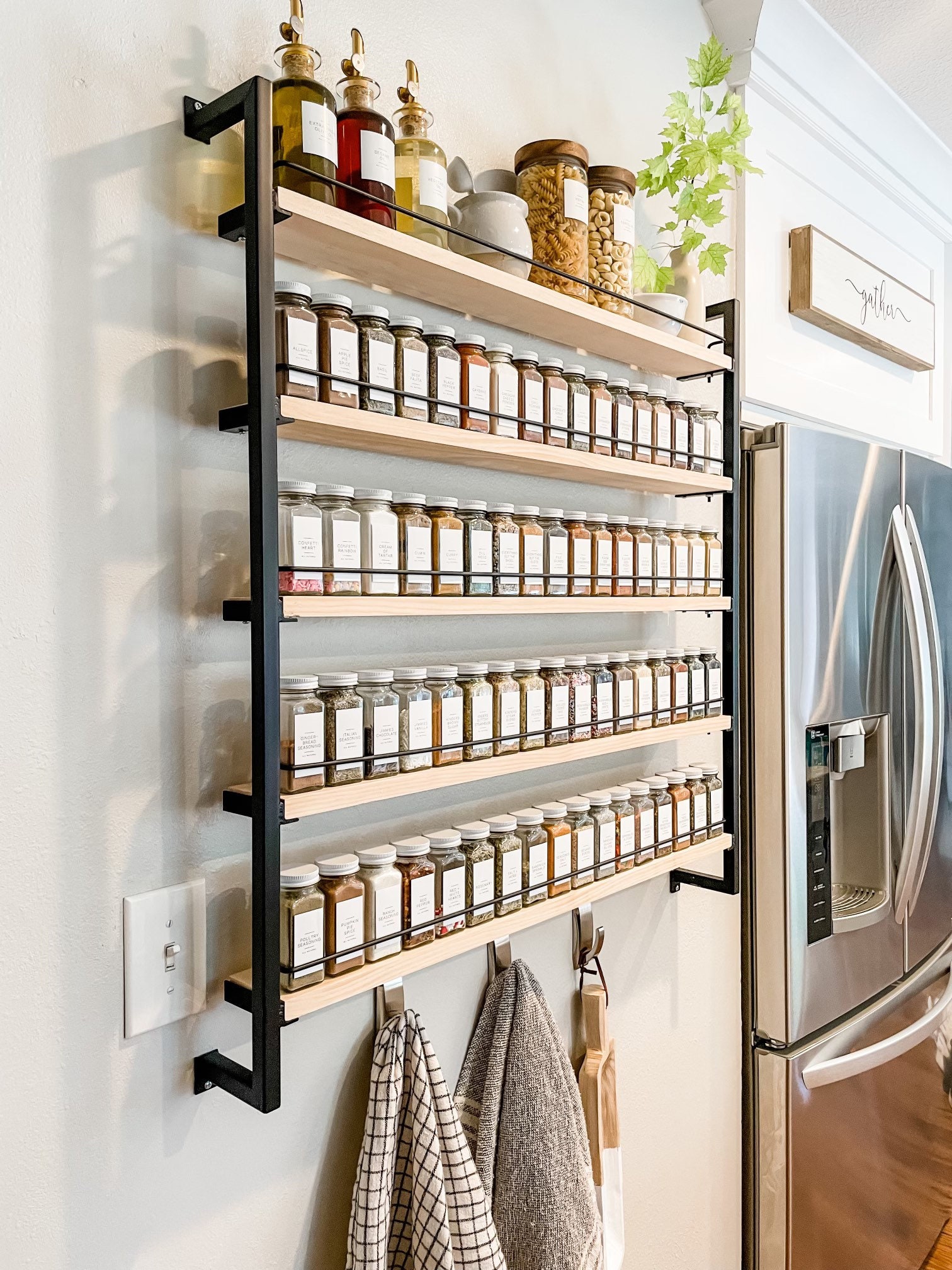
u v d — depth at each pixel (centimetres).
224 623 81
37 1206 70
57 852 71
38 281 69
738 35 150
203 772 80
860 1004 155
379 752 82
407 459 98
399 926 84
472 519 92
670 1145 142
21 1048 69
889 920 159
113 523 73
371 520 81
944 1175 181
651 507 136
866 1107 156
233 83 81
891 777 158
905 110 190
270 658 70
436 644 102
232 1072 76
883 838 158
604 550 108
